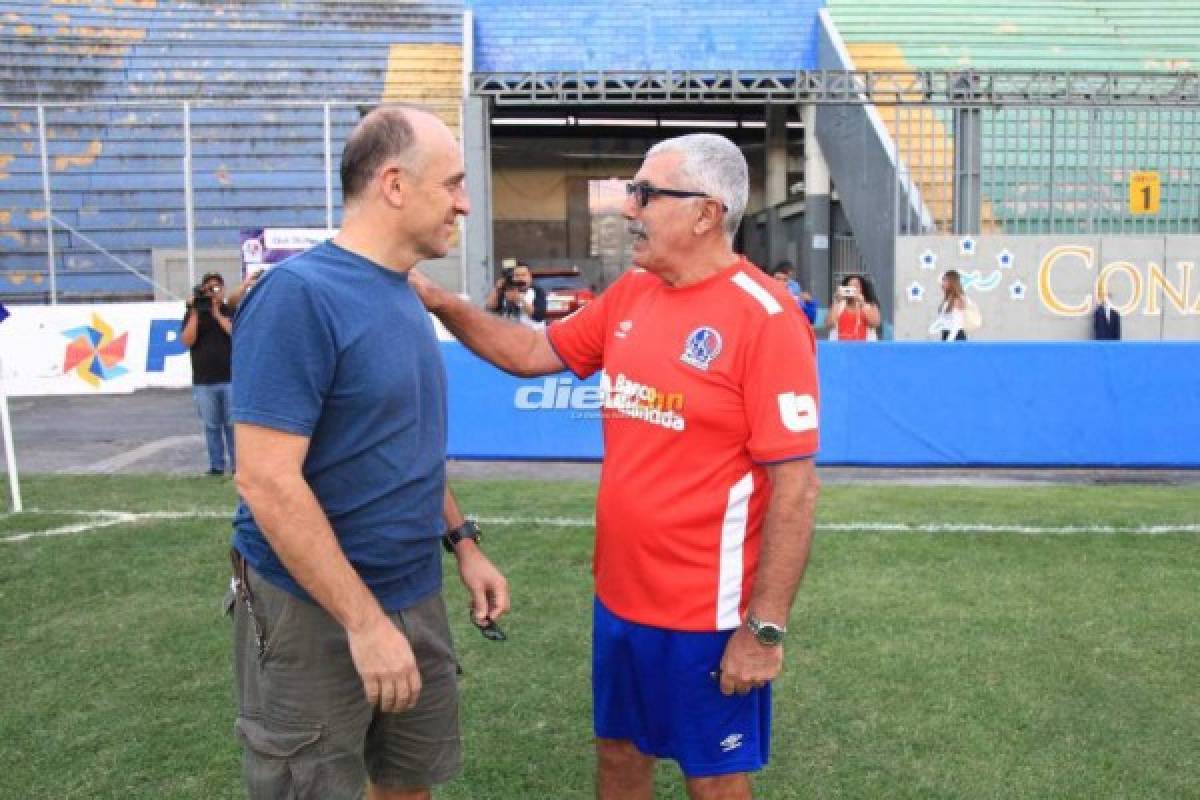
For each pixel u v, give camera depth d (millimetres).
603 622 2791
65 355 14617
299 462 2182
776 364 2510
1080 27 25500
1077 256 16891
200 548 6438
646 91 18969
